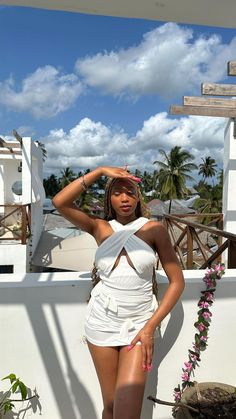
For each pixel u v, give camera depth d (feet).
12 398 5.90
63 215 5.27
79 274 6.34
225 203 18.58
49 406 5.97
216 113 14.87
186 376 6.07
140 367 4.54
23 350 5.82
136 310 4.86
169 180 112.98
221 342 6.35
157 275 6.30
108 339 4.83
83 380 5.98
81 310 5.87
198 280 6.21
